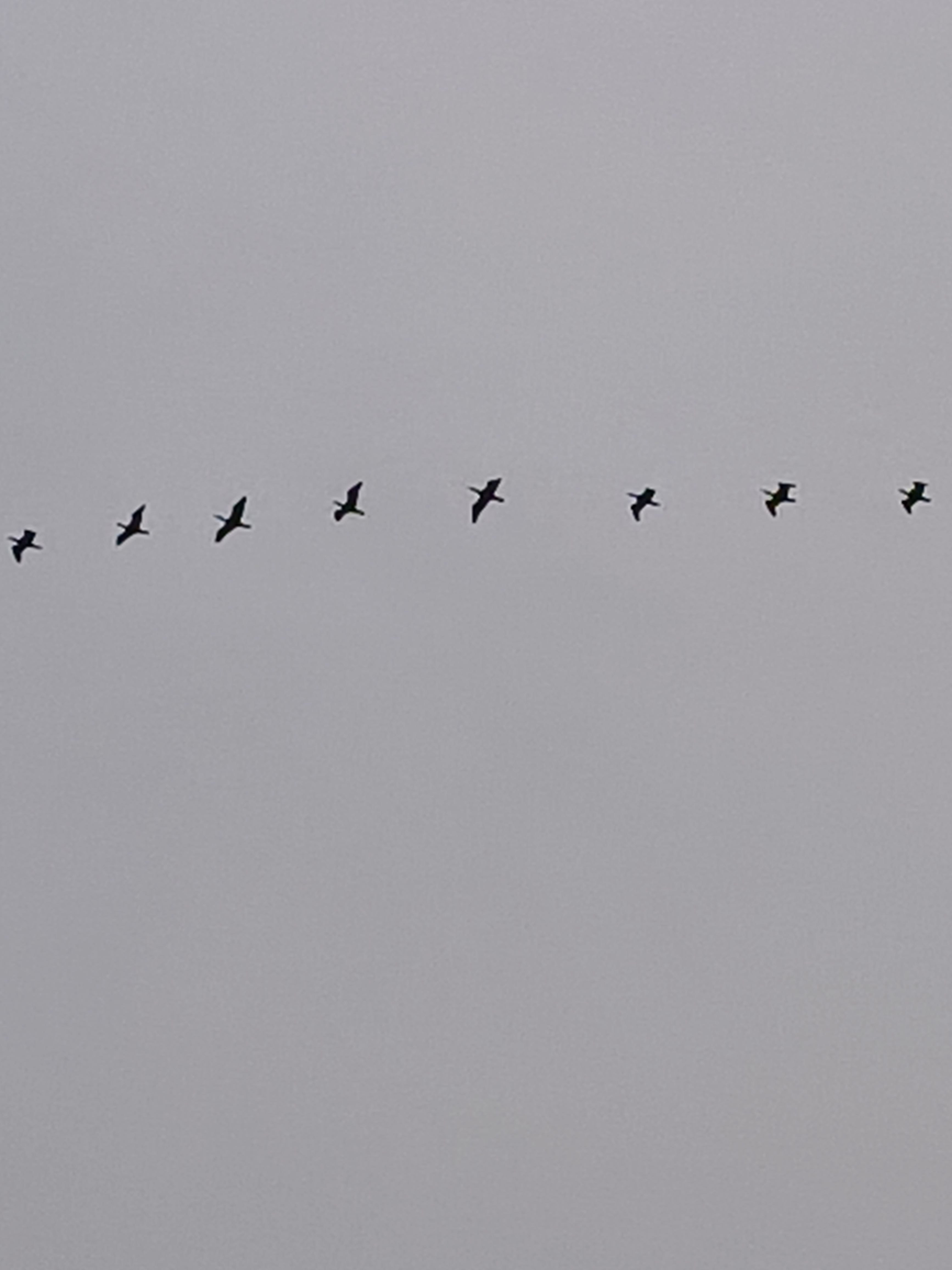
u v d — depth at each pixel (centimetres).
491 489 8844
